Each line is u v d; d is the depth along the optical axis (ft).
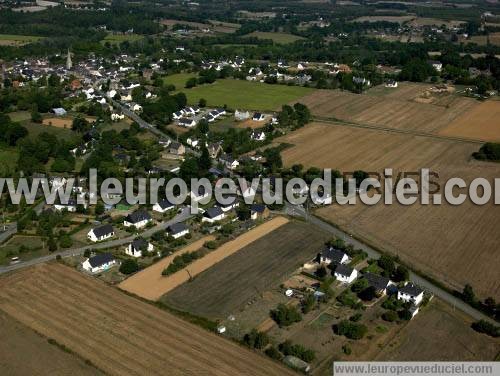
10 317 408.05
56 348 375.66
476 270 490.90
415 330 407.23
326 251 498.28
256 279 471.62
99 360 364.79
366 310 431.84
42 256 502.38
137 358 367.86
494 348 389.60
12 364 360.07
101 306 425.28
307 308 426.51
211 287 458.09
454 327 412.16
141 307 426.10
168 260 498.69
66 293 442.09
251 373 356.38
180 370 357.61
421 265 498.69
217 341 388.57
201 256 505.25
